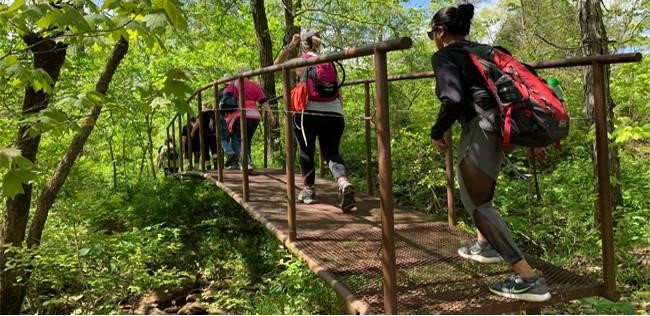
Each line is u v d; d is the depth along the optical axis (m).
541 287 2.56
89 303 5.23
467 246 3.33
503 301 2.60
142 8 2.59
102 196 8.14
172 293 6.09
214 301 5.91
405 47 2.23
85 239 5.59
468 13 2.71
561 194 6.39
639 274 5.07
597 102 2.89
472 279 2.95
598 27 6.00
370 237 3.69
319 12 12.24
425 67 11.55
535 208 6.51
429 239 3.79
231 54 11.02
